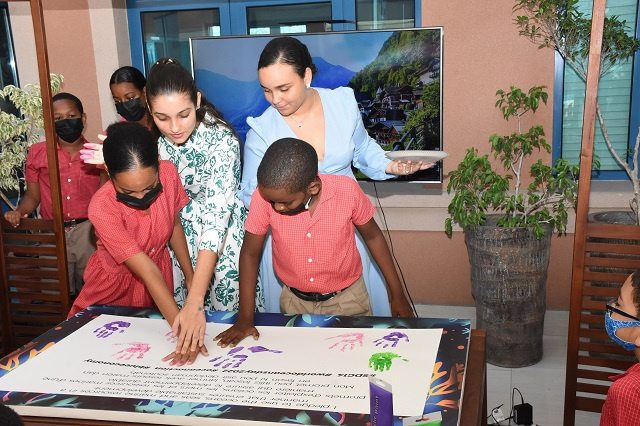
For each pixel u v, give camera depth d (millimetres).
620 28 3191
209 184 1913
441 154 1985
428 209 3584
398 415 1178
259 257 1772
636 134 3367
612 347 2162
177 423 1211
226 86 3301
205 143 2023
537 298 3051
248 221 1739
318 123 2121
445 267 3682
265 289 2236
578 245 2084
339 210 1736
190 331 1533
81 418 1252
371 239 1835
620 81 3332
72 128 3002
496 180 3029
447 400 1222
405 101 3203
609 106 3377
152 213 1799
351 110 2146
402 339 1497
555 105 3414
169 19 3846
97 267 1854
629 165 3387
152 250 1867
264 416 1192
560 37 3146
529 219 3020
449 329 1542
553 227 3105
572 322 2143
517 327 3068
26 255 3170
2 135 3346
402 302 1855
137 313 1760
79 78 3805
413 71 3162
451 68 3441
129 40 3883
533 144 3146
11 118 3359
